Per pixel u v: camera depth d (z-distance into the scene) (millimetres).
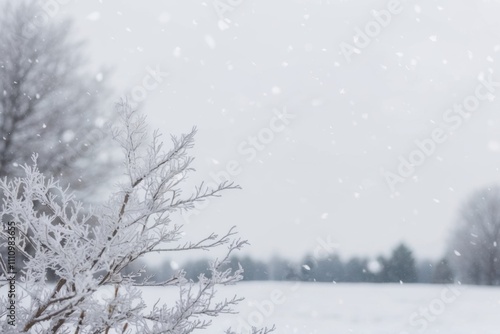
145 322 2199
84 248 2084
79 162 15938
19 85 18156
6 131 16938
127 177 2312
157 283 2344
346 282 23609
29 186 2225
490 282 27406
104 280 2203
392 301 12898
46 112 17797
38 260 2166
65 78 19297
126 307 2152
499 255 27656
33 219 2160
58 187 2262
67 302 2020
